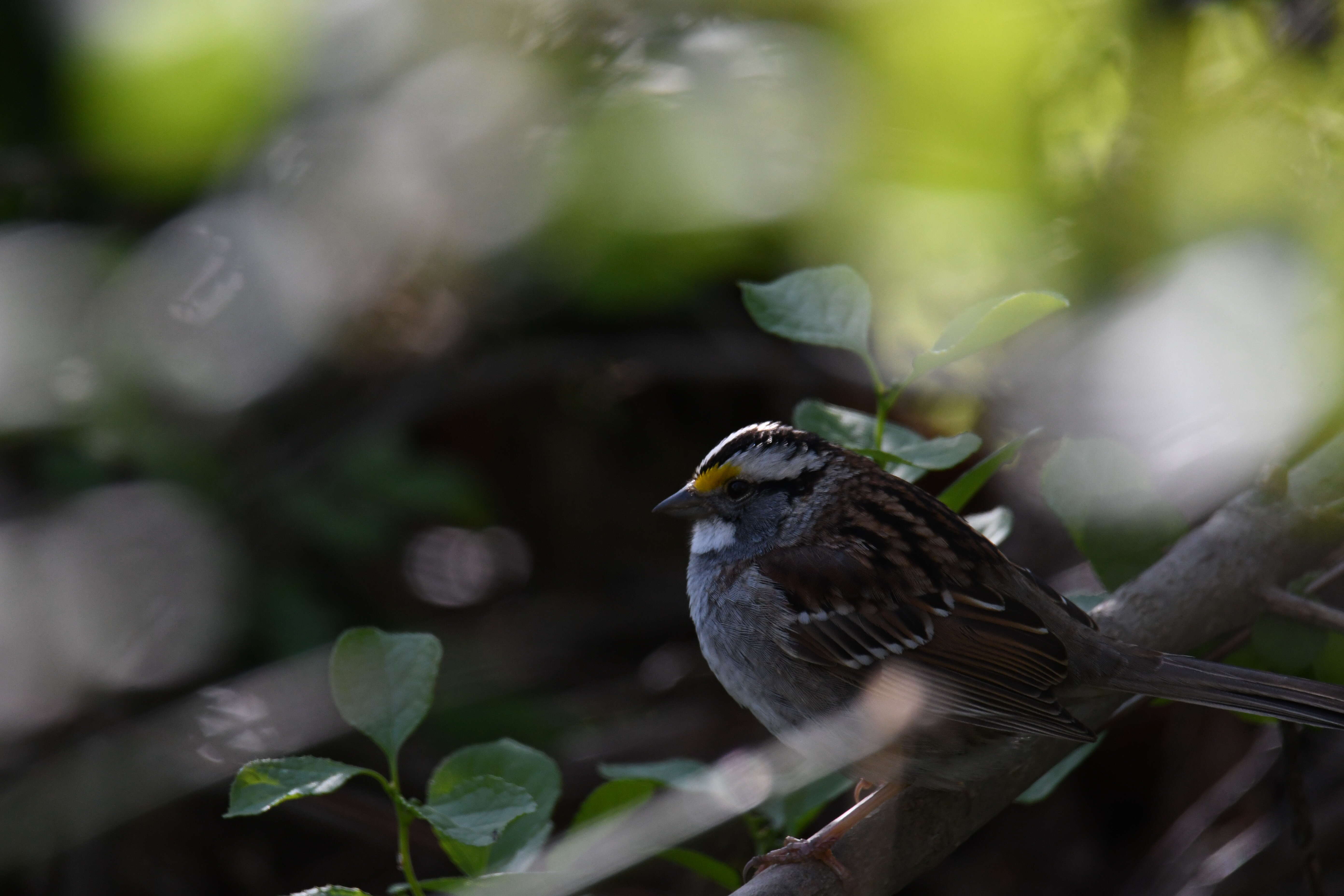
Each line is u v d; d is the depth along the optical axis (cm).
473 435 1066
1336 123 629
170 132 446
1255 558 593
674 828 575
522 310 925
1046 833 891
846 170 472
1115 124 648
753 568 643
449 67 529
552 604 1021
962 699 586
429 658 456
